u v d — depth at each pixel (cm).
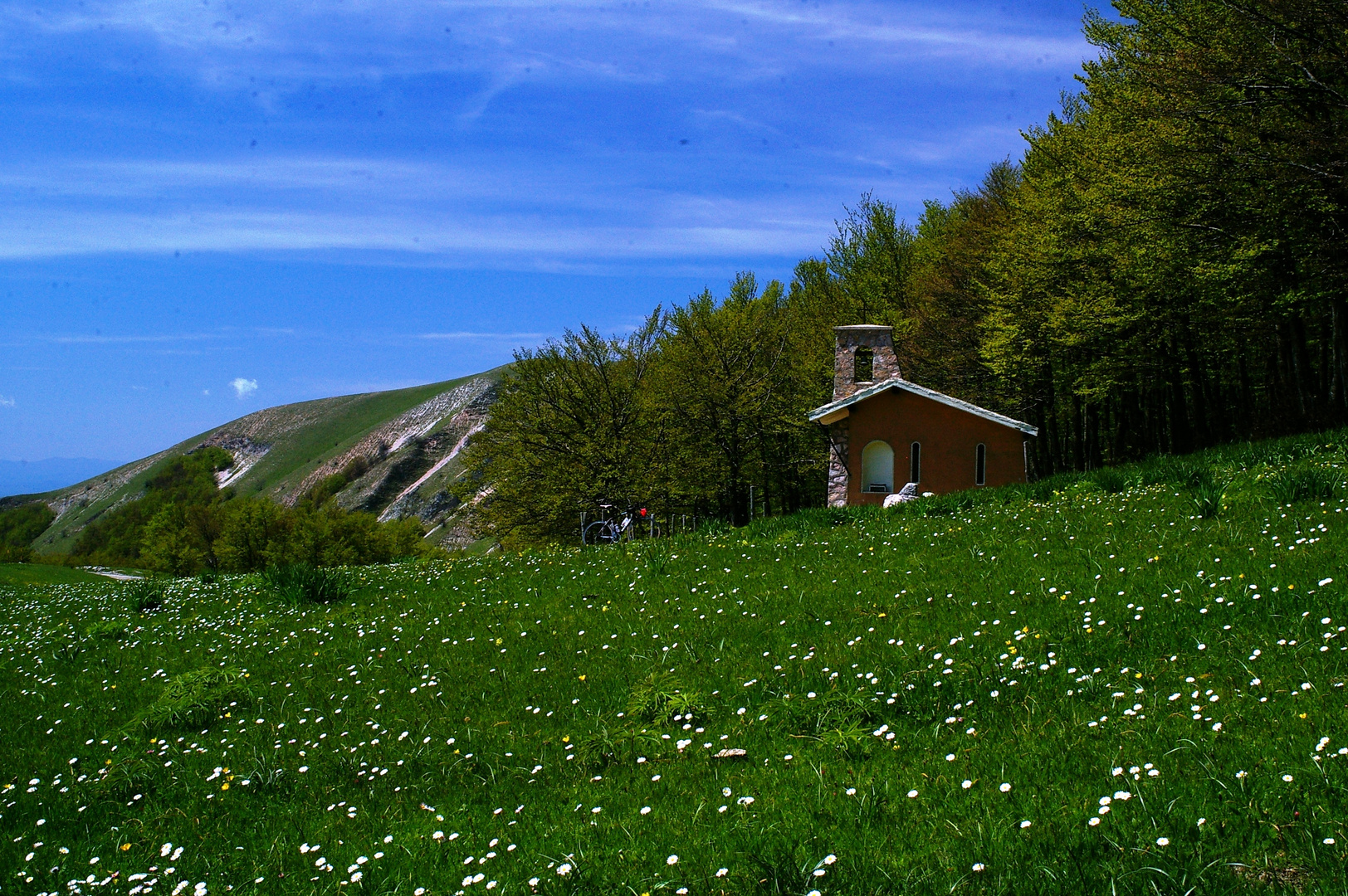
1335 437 1775
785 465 4762
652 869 507
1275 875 405
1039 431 4462
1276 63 2341
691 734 734
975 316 4259
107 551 14125
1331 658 625
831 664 838
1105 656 732
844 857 482
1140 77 2708
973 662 760
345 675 1051
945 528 1490
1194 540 1055
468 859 550
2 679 1226
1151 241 2694
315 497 17675
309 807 690
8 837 689
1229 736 544
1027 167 3784
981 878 442
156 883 581
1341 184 2236
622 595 1291
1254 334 3078
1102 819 476
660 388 4528
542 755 725
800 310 5209
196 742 875
